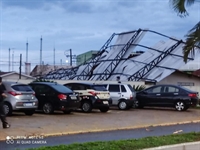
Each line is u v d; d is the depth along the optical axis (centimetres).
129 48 3719
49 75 4475
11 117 1623
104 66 3741
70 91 1877
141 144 939
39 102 1861
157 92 2408
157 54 3566
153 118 1855
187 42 1247
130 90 2328
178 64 3306
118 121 1670
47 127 1362
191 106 2333
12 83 1662
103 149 871
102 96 2053
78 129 1355
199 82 3506
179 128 1527
